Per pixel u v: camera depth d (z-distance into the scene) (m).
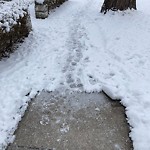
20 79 4.46
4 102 3.85
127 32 6.21
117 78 4.38
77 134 3.30
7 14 5.03
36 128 3.41
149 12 8.05
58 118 3.60
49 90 4.21
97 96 4.07
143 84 4.14
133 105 3.71
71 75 4.62
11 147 3.12
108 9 7.63
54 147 3.11
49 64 4.98
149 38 5.86
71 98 4.04
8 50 5.41
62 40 6.14
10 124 3.43
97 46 5.63
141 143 3.07
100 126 3.44
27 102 3.92
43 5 7.83
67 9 9.40
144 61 4.84
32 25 7.20
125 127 3.41
